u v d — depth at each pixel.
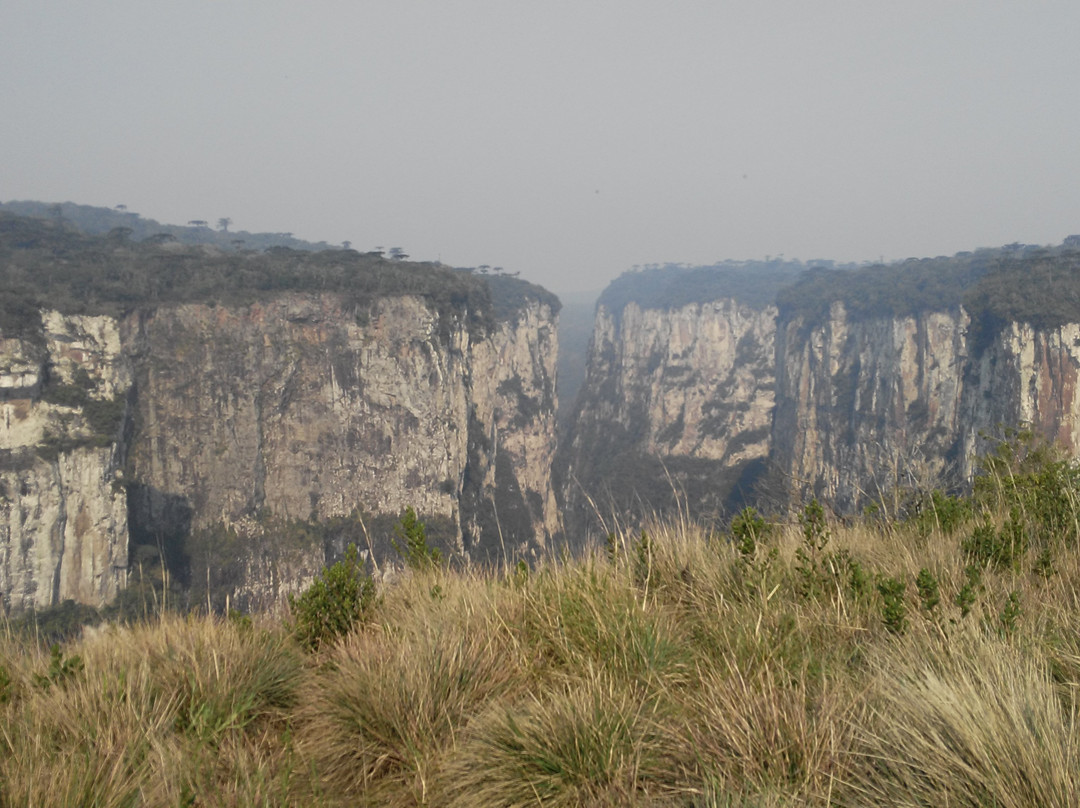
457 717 4.63
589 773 3.82
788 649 4.70
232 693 5.03
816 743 3.59
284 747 4.55
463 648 5.21
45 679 5.27
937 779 3.24
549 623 5.59
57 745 4.37
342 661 5.47
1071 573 5.70
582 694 4.22
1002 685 3.64
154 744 4.19
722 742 3.85
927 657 4.29
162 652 5.59
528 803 3.79
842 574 5.88
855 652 4.73
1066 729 3.33
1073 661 4.14
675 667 4.80
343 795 4.21
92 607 67.62
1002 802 3.03
